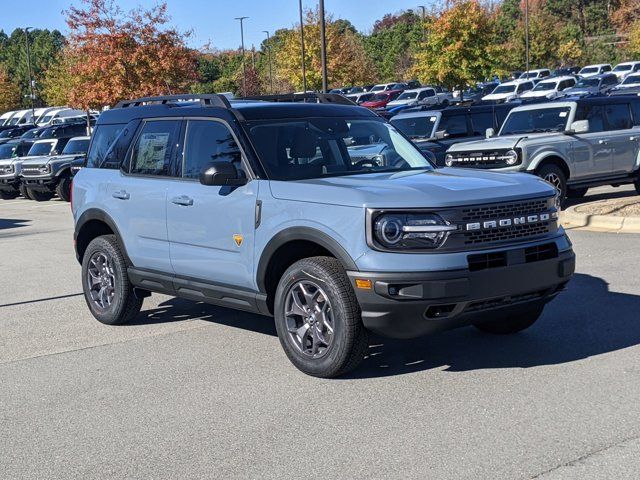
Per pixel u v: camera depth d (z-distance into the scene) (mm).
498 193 5723
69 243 14359
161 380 6176
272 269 6281
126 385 6105
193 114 7098
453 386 5672
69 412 5586
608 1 85750
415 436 4820
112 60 34156
